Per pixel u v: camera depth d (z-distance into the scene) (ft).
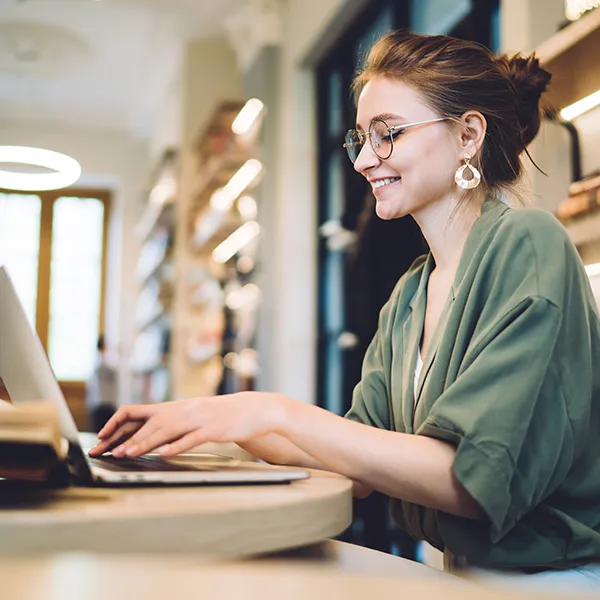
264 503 2.15
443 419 3.14
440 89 4.15
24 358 2.38
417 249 13.41
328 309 16.85
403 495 3.15
